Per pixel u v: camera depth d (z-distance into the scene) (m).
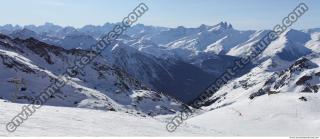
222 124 103.62
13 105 43.88
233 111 116.81
